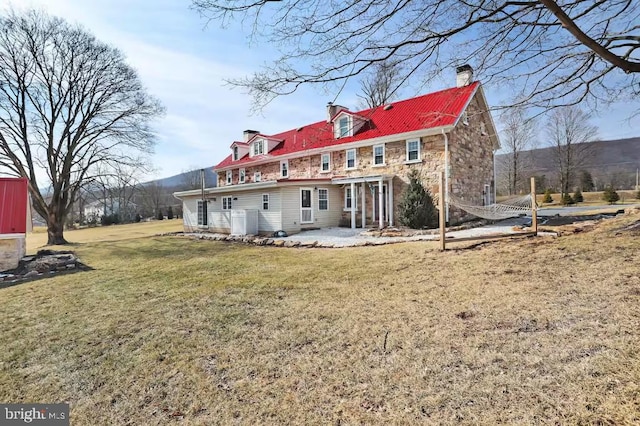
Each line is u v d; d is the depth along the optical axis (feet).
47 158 64.54
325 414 8.42
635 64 13.92
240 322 15.06
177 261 33.68
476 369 9.69
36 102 62.23
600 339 10.37
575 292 14.40
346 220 59.93
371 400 8.81
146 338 13.99
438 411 8.13
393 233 42.29
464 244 27.99
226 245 46.11
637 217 29.17
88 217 169.37
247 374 10.64
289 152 69.46
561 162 107.55
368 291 18.20
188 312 16.88
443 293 16.56
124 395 10.05
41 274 30.35
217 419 8.59
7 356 13.10
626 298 12.93
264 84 14.67
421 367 10.09
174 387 10.26
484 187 59.16
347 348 11.77
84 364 12.11
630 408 7.43
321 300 17.31
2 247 33.99
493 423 7.52
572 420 7.32
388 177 51.72
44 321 16.97
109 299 20.33
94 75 64.64
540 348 10.37
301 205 55.52
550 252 21.31
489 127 60.70
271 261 30.45
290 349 12.08
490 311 13.65
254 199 57.57
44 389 10.64
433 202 47.65
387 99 17.81
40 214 65.41
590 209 65.46
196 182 197.47
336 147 59.57
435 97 54.75
